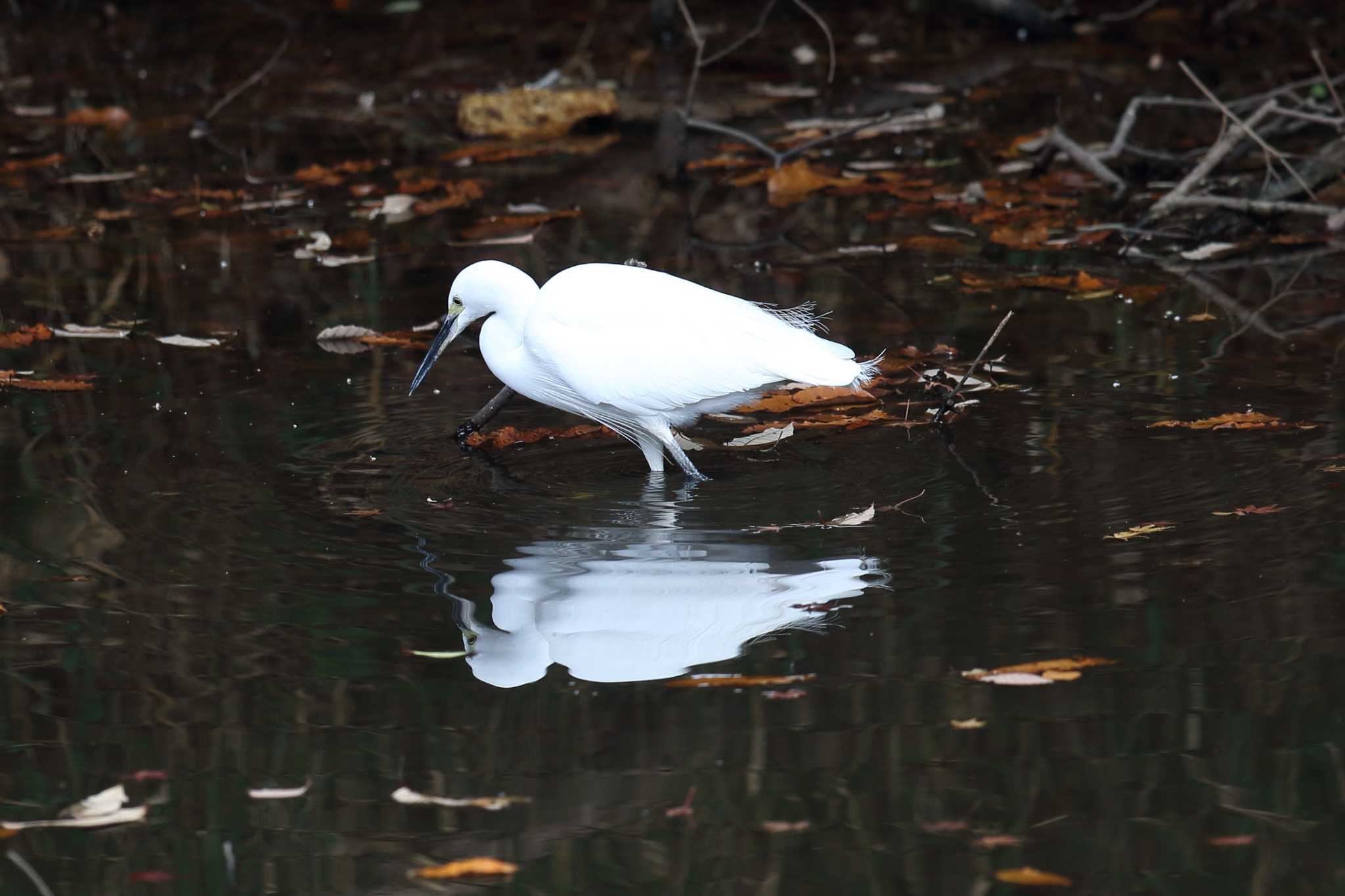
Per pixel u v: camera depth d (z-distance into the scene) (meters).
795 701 6.54
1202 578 7.51
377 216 15.93
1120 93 19.69
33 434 10.09
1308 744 6.05
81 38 25.12
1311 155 15.99
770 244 14.63
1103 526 8.19
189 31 25.45
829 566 7.89
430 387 11.16
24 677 6.89
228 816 5.86
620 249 14.52
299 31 25.31
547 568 7.96
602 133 19.23
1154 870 5.37
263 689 6.76
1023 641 6.95
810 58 22.42
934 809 5.77
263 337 12.27
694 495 9.01
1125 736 6.17
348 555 8.16
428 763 6.18
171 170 17.84
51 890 5.45
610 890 5.36
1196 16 23.81
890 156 17.56
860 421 10.12
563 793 5.95
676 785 5.97
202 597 7.66
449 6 26.75
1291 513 8.20
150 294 13.48
